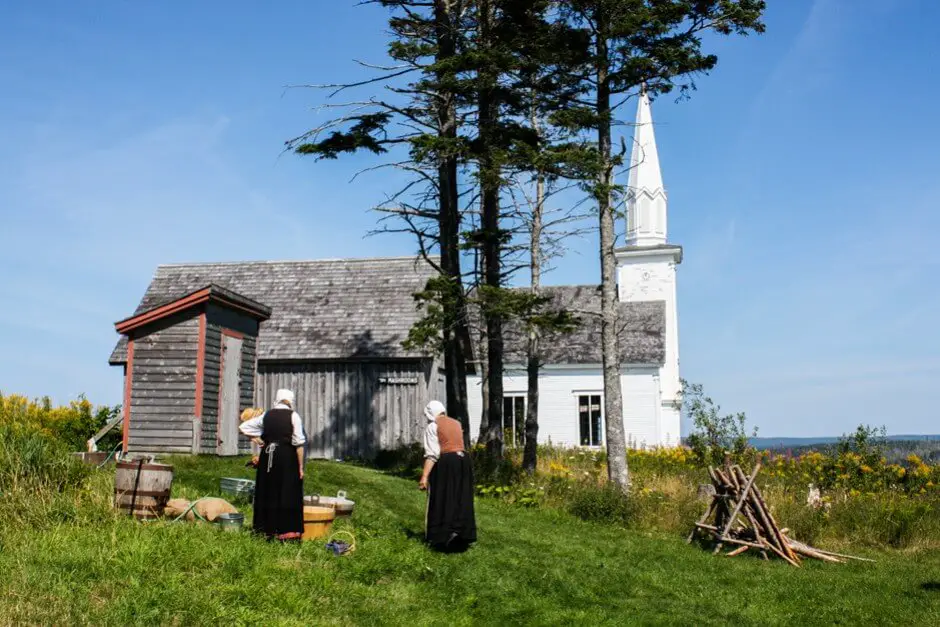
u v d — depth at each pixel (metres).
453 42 23.23
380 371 29.14
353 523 13.04
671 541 16.44
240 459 18.92
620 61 21.09
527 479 20.81
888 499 20.23
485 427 28.39
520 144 20.67
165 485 11.05
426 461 12.52
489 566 11.73
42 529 9.79
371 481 18.48
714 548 15.93
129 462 11.02
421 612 9.27
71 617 7.38
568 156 19.92
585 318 40.62
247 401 22.58
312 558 10.51
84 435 22.86
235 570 9.35
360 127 22.19
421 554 11.65
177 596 8.18
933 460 22.94
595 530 16.73
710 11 20.88
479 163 21.52
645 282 52.25
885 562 15.59
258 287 32.31
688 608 10.91
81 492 11.03
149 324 20.75
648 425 37.78
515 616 9.61
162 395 20.50
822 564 15.04
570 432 38.44
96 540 9.47
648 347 38.47
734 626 10.20
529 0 21.34
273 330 30.42
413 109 22.80
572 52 21.27
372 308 30.69
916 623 10.82
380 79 22.25
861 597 12.22
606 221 20.66
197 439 20.19
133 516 10.89
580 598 10.76
